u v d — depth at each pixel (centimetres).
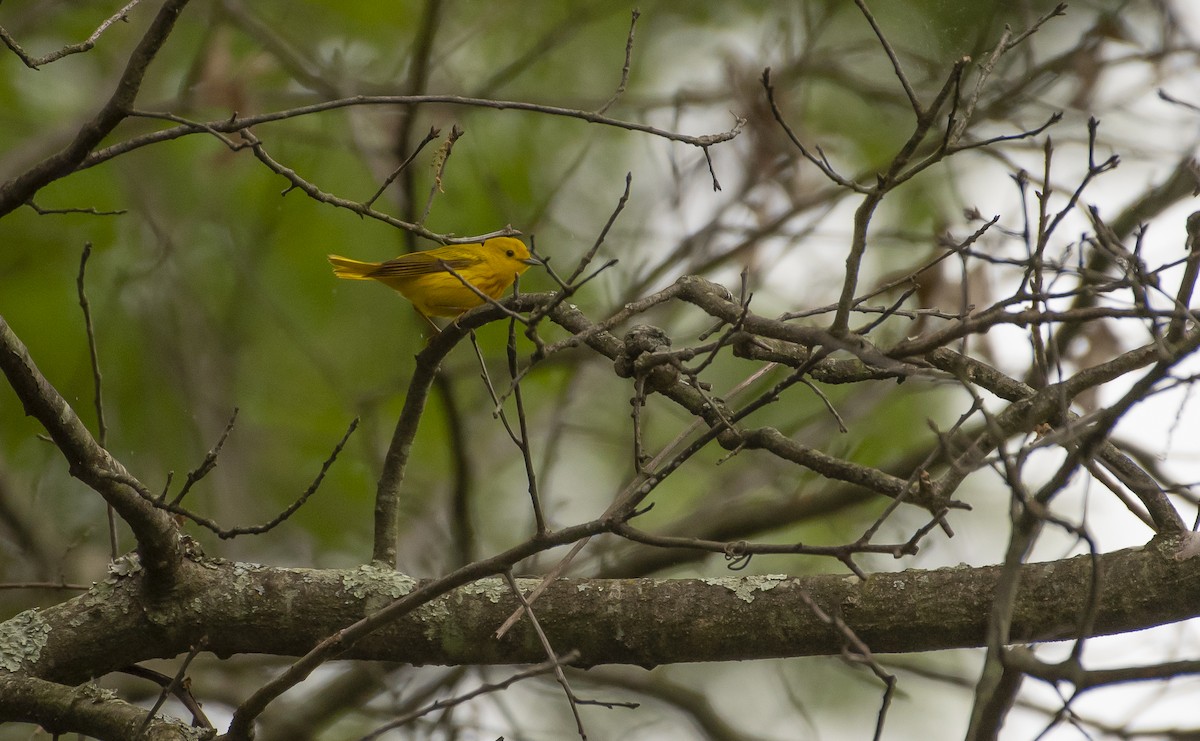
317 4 1417
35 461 1409
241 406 1412
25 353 573
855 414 1270
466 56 1477
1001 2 1187
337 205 595
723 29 1467
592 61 1509
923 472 502
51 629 673
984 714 512
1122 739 512
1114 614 609
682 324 1487
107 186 1417
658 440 1555
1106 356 983
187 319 1427
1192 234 568
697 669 1420
